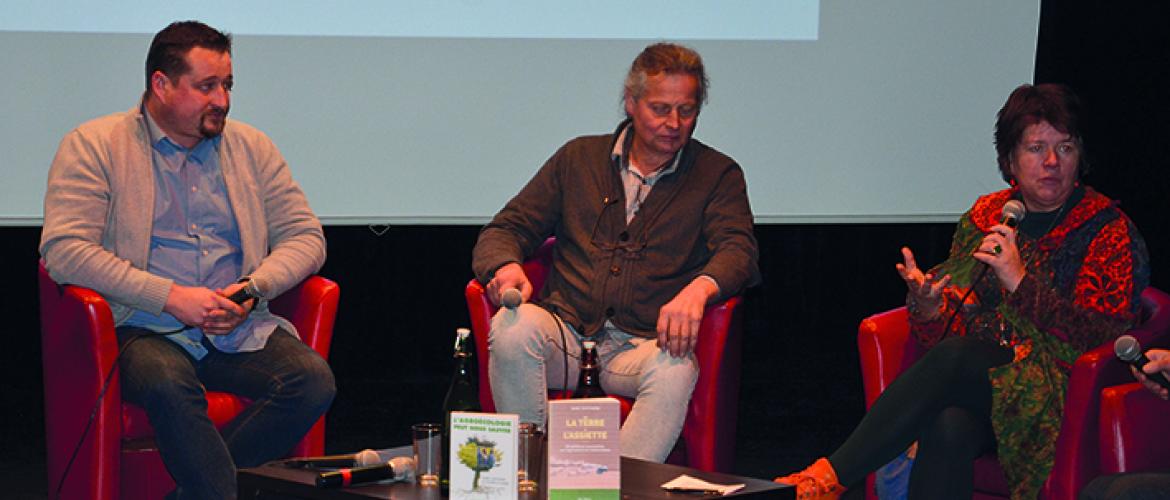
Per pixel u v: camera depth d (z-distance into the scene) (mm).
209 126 2887
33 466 3779
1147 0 4016
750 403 4438
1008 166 2744
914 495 2521
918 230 4348
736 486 2146
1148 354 2309
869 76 4031
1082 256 2641
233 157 3006
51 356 2795
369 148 3936
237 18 3850
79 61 3773
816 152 4047
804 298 4398
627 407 2883
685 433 2896
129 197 2869
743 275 2908
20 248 4125
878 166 4055
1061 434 2463
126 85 3803
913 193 4066
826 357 4422
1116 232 2627
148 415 2631
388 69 3924
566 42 3971
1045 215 2732
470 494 2039
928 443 2518
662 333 2766
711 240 3033
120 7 3783
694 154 3137
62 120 3775
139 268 2861
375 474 2186
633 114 3064
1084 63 4039
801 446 4168
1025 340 2639
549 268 3246
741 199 3100
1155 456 2361
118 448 2678
